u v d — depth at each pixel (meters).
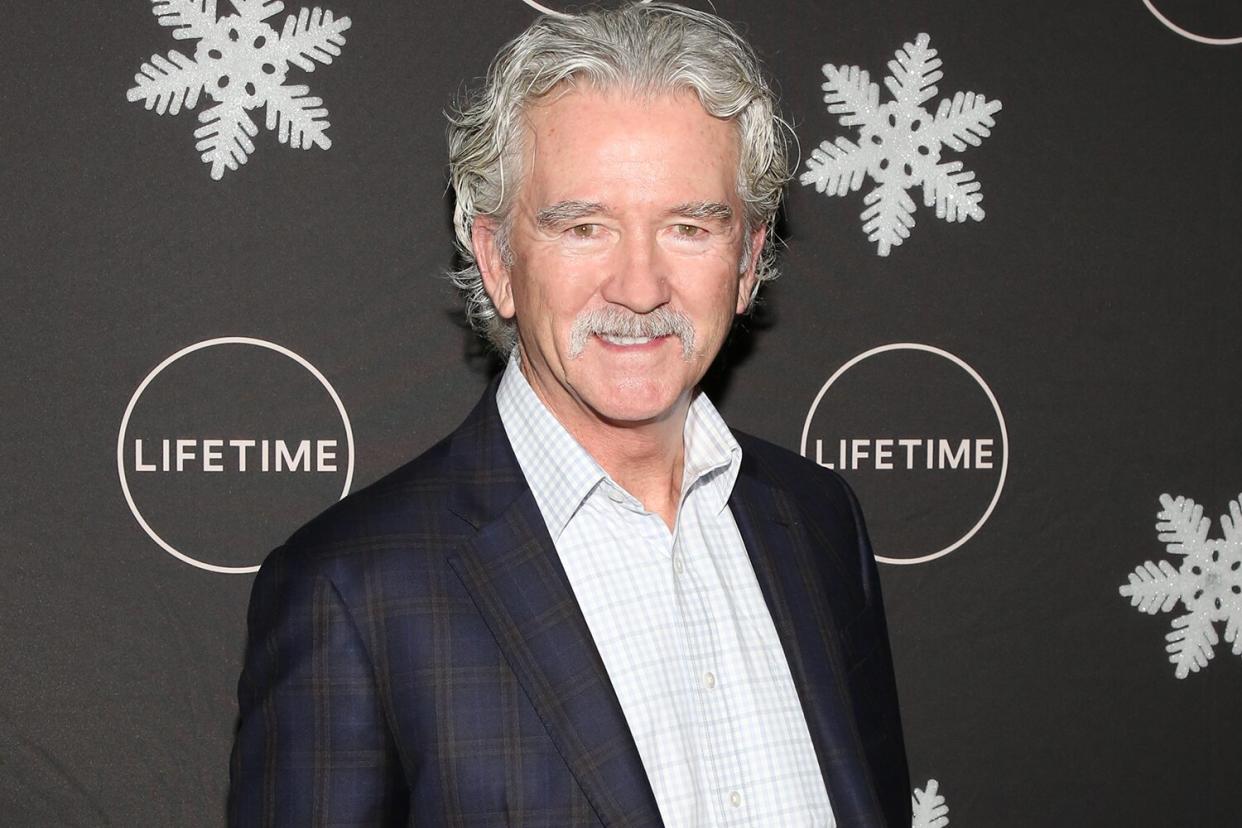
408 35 1.11
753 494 0.97
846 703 0.90
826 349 1.19
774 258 1.17
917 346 1.21
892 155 1.19
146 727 1.09
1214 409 1.26
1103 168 1.23
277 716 0.77
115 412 1.08
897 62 1.19
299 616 0.78
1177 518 1.25
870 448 1.20
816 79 1.18
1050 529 1.24
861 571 1.04
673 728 0.82
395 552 0.80
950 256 1.21
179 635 1.09
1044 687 1.24
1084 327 1.23
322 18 1.10
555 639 0.78
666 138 0.78
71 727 1.08
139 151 1.07
